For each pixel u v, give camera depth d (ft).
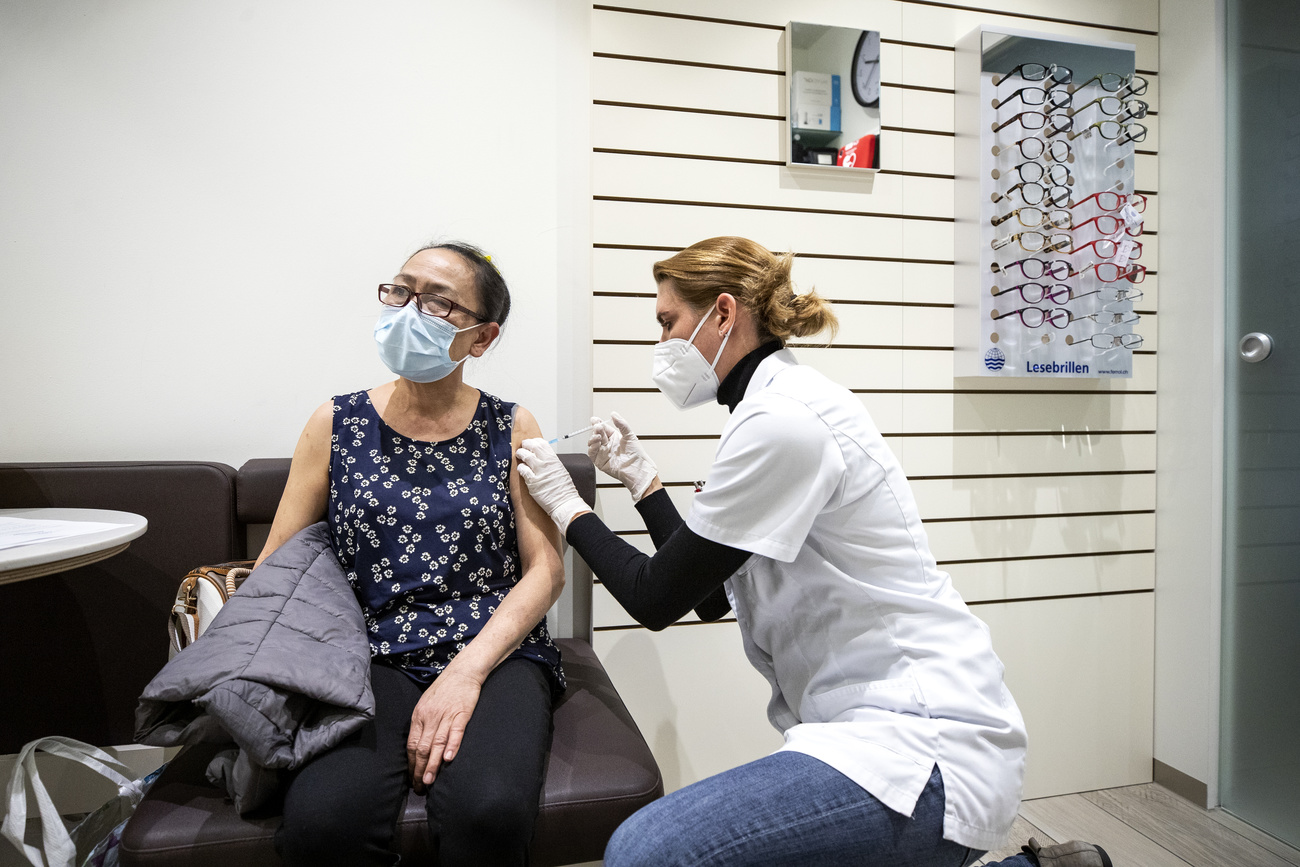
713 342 4.15
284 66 5.84
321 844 3.21
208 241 5.78
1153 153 7.25
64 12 5.49
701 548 3.58
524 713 3.87
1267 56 6.24
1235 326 6.55
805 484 3.47
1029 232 6.35
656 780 3.90
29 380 5.54
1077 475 7.19
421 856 3.49
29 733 5.28
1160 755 7.29
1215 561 6.67
